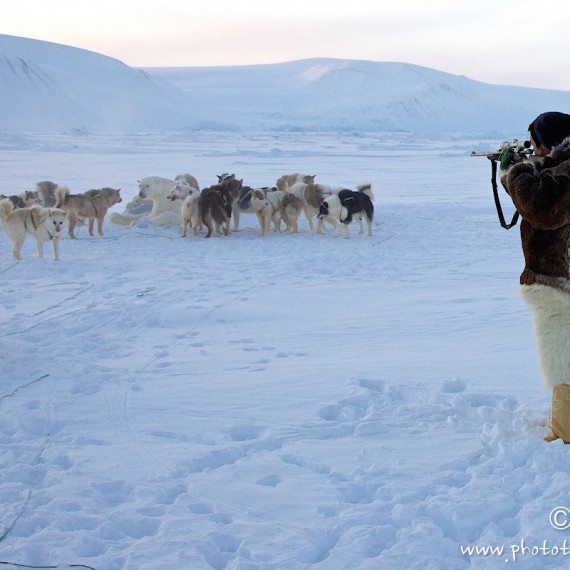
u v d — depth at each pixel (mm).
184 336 7480
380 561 3072
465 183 28797
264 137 93625
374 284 10125
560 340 4125
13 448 4531
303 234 15828
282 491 3812
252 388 5629
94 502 3742
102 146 55812
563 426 4156
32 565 3137
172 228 16594
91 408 5270
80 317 8328
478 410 4848
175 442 4594
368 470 4031
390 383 5625
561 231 4039
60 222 12492
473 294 9281
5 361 6535
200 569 3047
